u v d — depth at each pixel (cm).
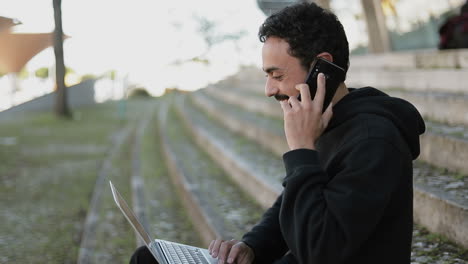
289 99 226
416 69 856
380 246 212
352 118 221
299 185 210
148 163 1179
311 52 226
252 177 675
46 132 1841
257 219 578
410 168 215
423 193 417
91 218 769
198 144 1234
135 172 1100
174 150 1134
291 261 238
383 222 212
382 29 1253
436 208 399
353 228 196
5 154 1313
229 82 2236
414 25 1160
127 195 906
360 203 196
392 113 221
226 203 656
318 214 202
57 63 2328
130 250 627
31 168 1164
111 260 594
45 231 718
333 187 204
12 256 611
